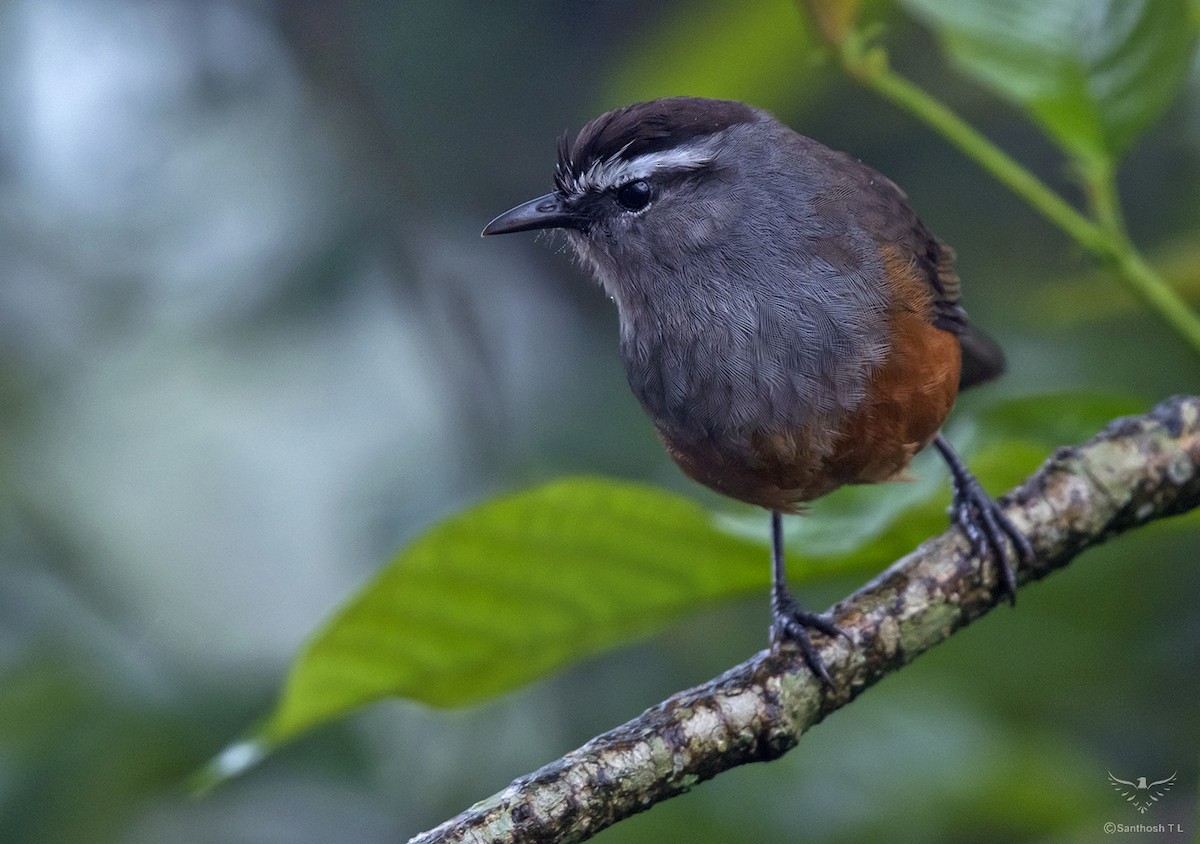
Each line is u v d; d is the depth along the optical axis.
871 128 13.69
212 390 14.49
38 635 10.75
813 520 7.95
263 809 11.12
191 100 13.83
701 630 11.54
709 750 6.40
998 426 8.14
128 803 9.98
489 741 11.23
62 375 13.99
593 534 7.46
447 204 13.98
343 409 14.29
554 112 14.09
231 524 15.19
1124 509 7.36
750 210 8.44
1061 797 10.19
